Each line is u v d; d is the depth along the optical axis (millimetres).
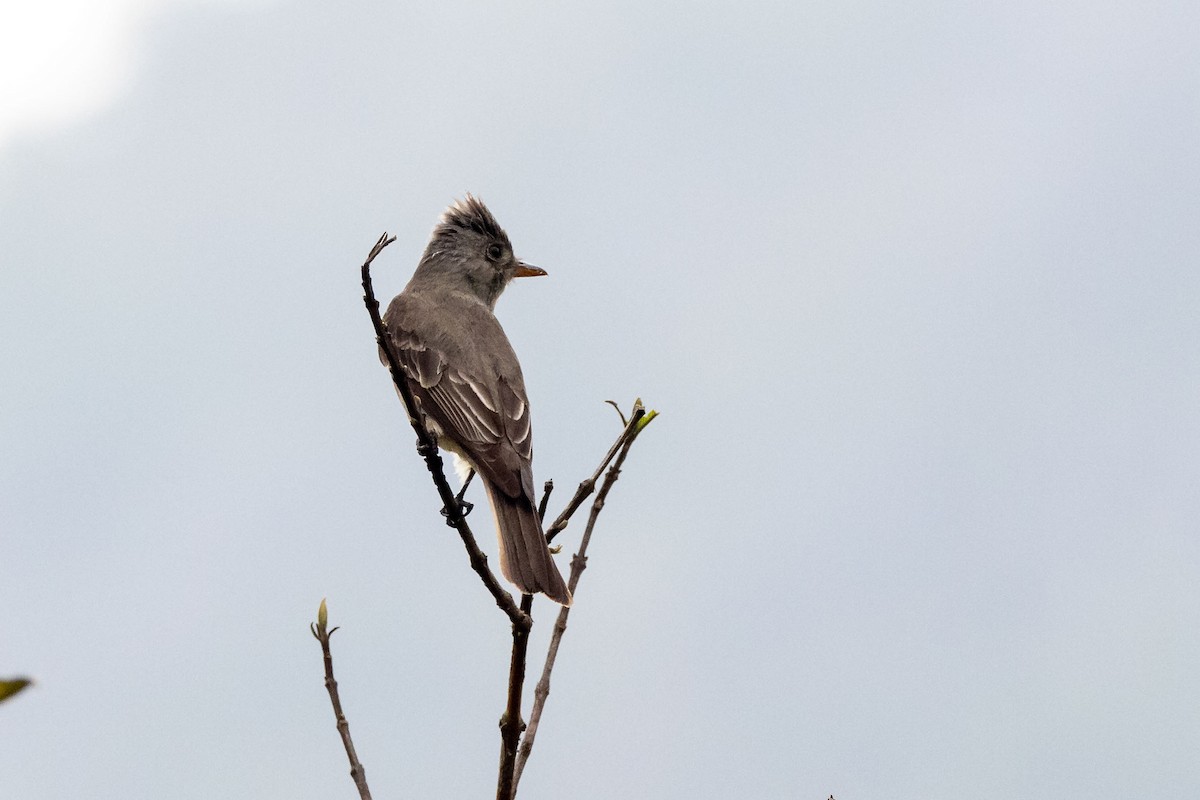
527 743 7699
